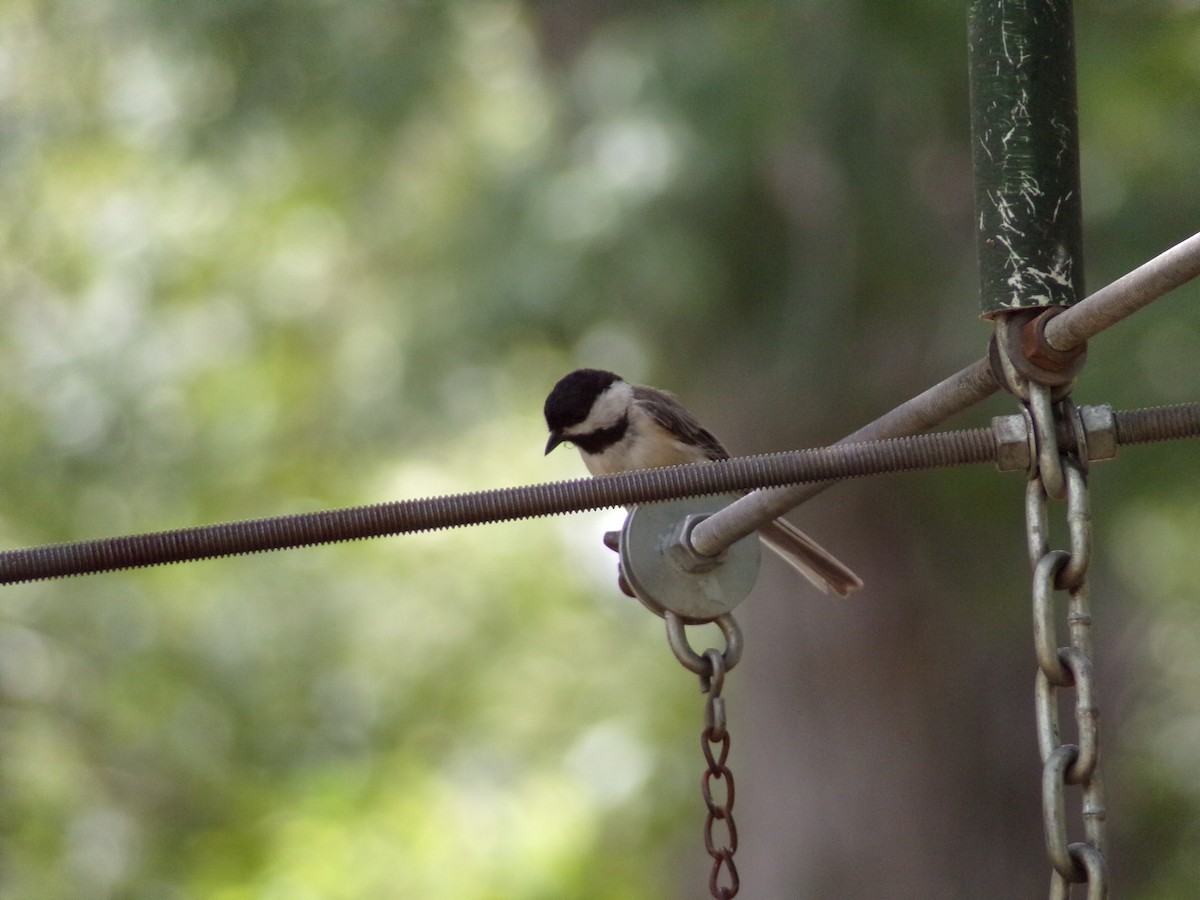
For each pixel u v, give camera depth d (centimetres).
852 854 1299
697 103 1068
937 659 1308
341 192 1519
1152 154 1104
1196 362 1055
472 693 2053
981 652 1319
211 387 1703
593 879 1680
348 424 1562
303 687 1894
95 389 1584
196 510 1706
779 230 1138
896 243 1119
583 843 1708
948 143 1126
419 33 1305
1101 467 1094
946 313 1144
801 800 1320
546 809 1752
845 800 1305
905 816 1295
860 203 1098
